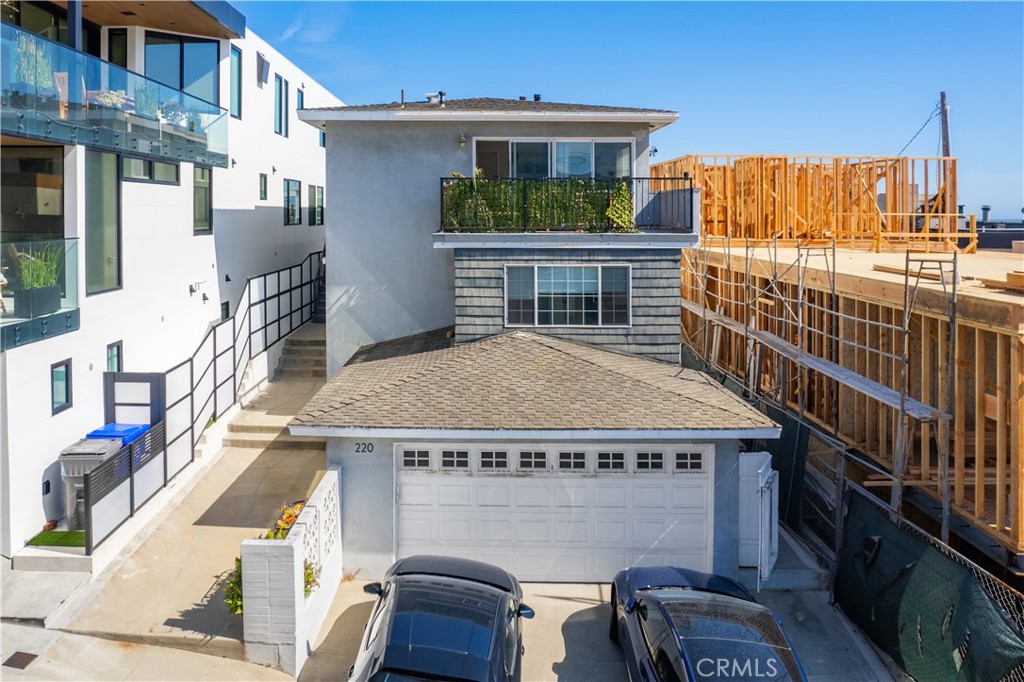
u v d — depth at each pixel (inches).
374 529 510.0
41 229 540.4
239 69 863.1
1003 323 441.1
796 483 569.6
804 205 932.6
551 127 698.8
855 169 907.4
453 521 511.8
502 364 570.9
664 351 629.6
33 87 481.4
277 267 1011.3
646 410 507.2
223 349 713.0
